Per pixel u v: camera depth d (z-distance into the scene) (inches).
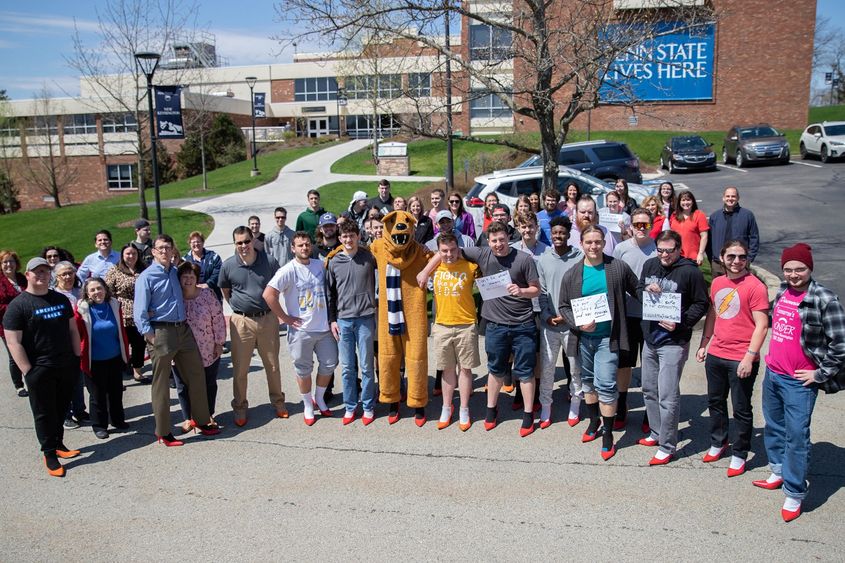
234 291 252.8
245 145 1801.2
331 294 251.0
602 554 162.2
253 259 253.3
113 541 176.9
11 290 310.5
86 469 222.5
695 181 898.7
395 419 253.6
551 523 177.0
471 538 171.3
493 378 239.1
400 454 224.1
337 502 192.7
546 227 296.0
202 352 246.7
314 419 259.0
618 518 178.4
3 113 1823.3
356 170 1275.8
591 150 717.3
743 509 181.0
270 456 226.5
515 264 229.3
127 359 265.4
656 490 193.2
